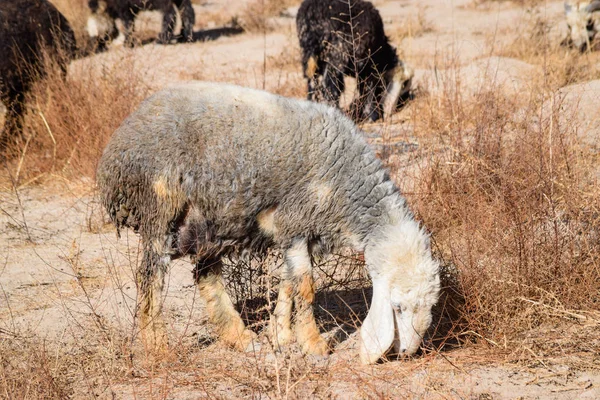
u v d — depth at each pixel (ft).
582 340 25.11
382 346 23.39
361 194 24.40
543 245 28.07
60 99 49.03
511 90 50.11
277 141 24.40
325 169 24.36
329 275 29.37
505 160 33.94
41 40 50.57
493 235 28.73
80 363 25.41
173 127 24.79
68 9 90.94
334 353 25.68
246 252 26.18
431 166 35.53
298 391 22.54
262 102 24.95
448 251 30.48
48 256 35.37
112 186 25.64
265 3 109.19
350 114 41.47
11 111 48.49
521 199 29.78
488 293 26.40
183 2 88.48
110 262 34.40
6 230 38.42
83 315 29.25
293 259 25.22
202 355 25.48
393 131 48.08
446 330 26.43
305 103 25.40
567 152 33.81
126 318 28.81
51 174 44.86
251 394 22.71
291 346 26.09
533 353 23.90
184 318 28.84
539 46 66.80
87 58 65.57
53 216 40.34
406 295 23.29
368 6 54.08
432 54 72.49
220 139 24.56
